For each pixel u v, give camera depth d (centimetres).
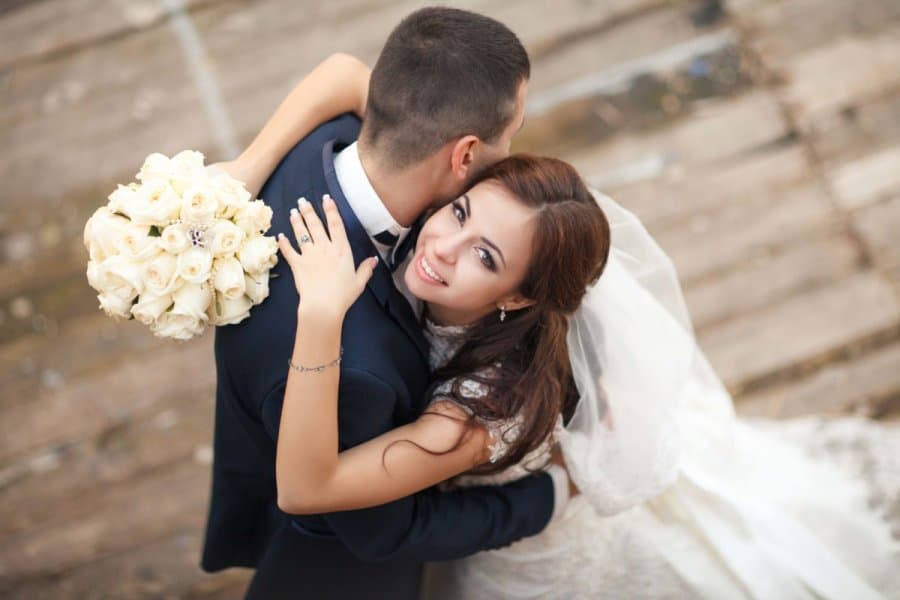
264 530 186
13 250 305
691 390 193
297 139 157
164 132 327
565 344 155
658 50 340
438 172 137
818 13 344
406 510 153
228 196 128
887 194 302
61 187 317
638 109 327
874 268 289
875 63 331
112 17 356
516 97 136
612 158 316
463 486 169
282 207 144
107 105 334
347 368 133
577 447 163
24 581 248
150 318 125
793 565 177
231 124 327
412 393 148
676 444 170
